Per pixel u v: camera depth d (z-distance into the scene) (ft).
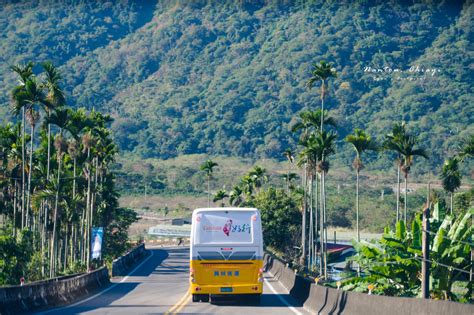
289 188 476.54
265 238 431.02
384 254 146.20
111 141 352.49
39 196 269.64
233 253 130.72
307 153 328.90
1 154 304.30
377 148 307.37
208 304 135.23
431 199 333.83
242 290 130.52
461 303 67.87
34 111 261.65
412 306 78.43
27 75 261.24
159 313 115.55
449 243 140.15
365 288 145.18
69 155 306.76
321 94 329.93
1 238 217.56
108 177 368.89
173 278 237.66
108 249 386.73
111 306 130.52
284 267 205.05
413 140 296.51
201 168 584.81
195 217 131.34
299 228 431.02
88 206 296.30
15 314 108.78
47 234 319.06
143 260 348.59
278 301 143.13
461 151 313.53
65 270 284.20
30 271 242.78
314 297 124.16
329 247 407.03
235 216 131.64
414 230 143.84
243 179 521.24
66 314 112.57
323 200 328.90
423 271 93.71
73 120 279.08
